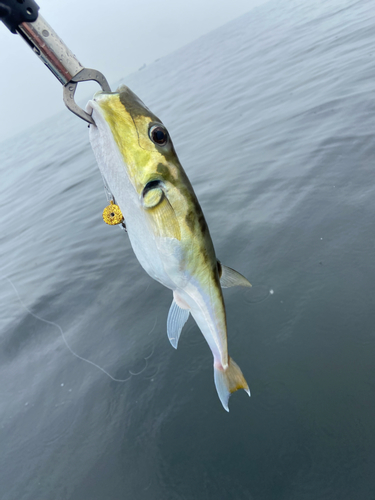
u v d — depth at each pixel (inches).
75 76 11.7
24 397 35.2
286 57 151.2
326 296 33.9
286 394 27.9
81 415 31.6
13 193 130.6
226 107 120.2
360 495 21.3
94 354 38.1
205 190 64.9
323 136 64.1
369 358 27.8
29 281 57.3
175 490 24.5
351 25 148.1
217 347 15.7
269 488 23.1
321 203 46.7
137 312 42.2
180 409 29.6
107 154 12.4
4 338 44.4
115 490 25.5
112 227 66.5
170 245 13.5
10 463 29.2
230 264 43.4
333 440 24.1
